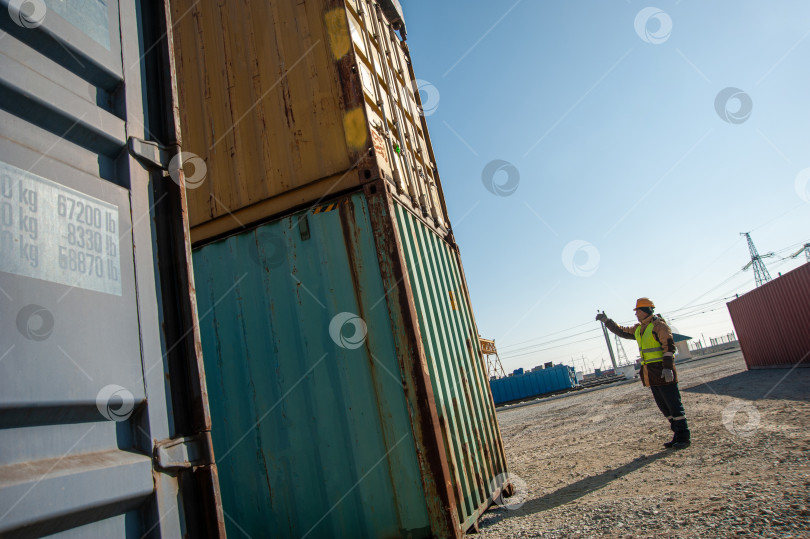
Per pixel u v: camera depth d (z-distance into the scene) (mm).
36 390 1147
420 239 4145
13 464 1086
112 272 1446
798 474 3215
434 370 3488
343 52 3781
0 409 1066
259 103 3975
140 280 1543
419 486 3037
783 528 2371
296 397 3369
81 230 1376
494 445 4613
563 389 29234
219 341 3631
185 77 4312
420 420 3086
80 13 1541
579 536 2879
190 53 4348
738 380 11805
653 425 7090
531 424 12352
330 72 3789
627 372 25984
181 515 1418
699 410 7406
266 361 3482
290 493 3273
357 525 3107
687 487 3496
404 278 3281
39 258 1238
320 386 3328
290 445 3326
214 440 3510
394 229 3365
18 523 1020
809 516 2455
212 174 3986
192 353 1611
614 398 14523
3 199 1186
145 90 1758
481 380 4863
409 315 3217
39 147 1325
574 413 12633
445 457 3143
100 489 1203
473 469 3781
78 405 1239
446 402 3592
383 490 3090
